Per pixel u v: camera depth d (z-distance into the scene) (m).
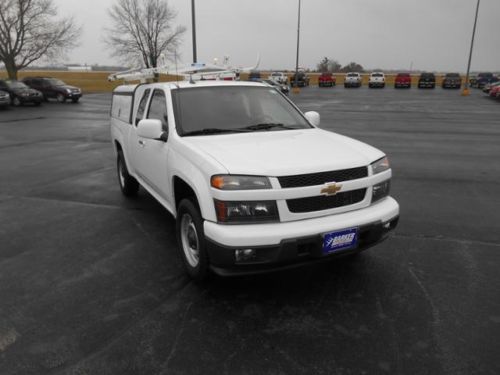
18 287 3.76
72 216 5.68
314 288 3.70
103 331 3.10
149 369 2.69
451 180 7.54
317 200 3.29
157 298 3.56
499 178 7.69
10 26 36.09
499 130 14.80
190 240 3.80
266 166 3.22
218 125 4.26
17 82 27.69
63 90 29.50
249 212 3.16
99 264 4.21
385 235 3.65
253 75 50.50
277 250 3.12
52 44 38.19
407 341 2.94
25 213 5.83
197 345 2.93
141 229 5.18
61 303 3.49
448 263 4.14
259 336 3.02
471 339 2.95
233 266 3.16
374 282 3.78
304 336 3.02
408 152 10.49
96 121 18.56
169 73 6.20
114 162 9.51
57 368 2.71
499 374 2.61
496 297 3.50
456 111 22.81
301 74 55.78
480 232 4.95
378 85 54.47
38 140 13.04
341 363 2.73
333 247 3.28
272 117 4.58
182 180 3.86
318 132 4.40
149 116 5.00
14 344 2.96
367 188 3.50
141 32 42.50
